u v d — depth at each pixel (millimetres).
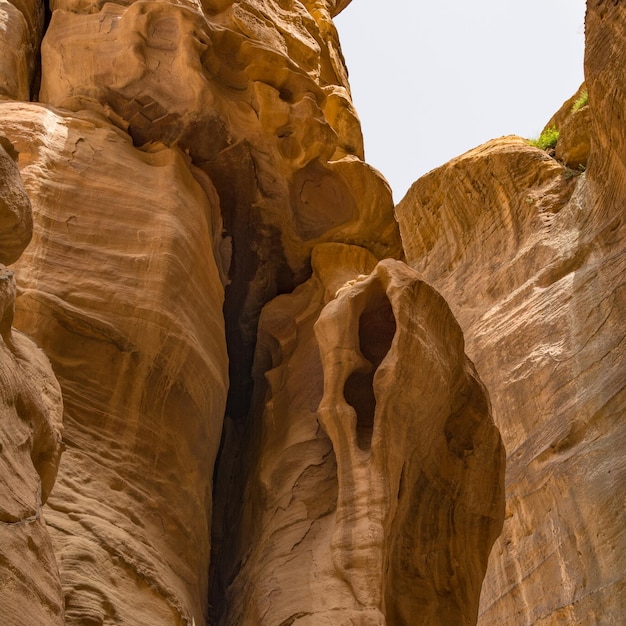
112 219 8344
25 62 10281
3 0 10328
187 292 8352
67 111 9414
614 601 14586
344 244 10531
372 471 7848
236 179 10086
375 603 7152
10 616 4332
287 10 12070
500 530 9258
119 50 9570
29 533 4691
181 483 7676
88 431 7273
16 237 5453
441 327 8773
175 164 9258
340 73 13352
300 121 9867
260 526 8430
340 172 10320
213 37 9891
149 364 7773
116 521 6809
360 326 8820
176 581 7055
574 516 16000
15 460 4801
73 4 10180
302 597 7371
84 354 7547
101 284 7848
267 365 9953
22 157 8367
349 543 7488
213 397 8359
